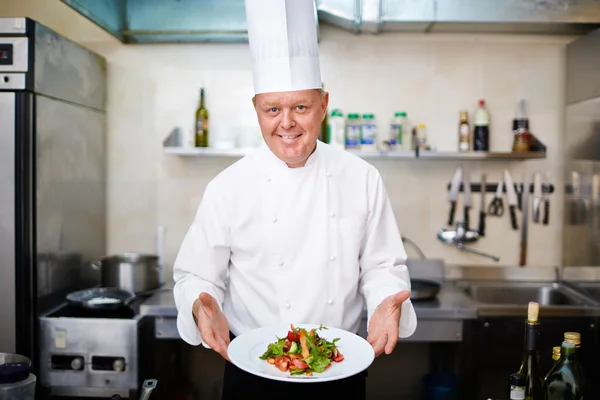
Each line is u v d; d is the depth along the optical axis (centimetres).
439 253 295
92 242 284
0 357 126
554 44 290
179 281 156
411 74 292
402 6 256
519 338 243
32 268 230
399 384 262
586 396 115
